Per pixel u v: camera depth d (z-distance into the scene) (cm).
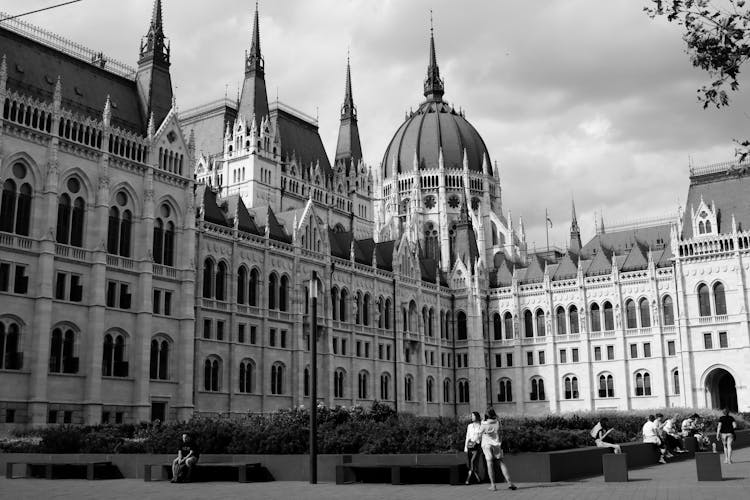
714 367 11700
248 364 9638
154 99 9156
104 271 7750
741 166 2492
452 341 14025
